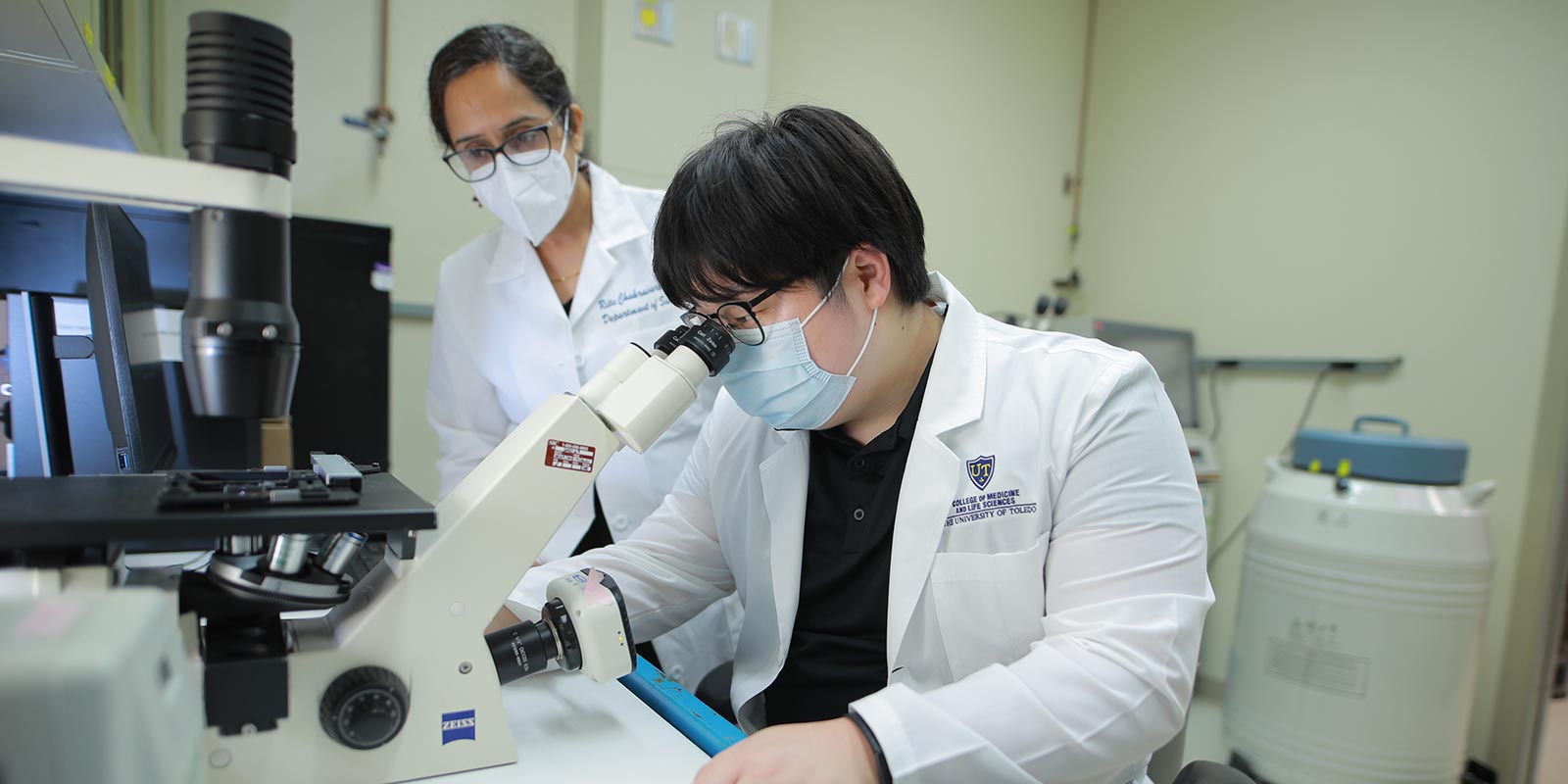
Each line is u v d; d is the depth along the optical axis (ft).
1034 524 2.79
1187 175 10.12
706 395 5.09
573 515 4.92
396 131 7.02
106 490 2.17
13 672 1.25
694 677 4.94
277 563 2.02
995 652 2.86
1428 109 7.95
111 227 2.87
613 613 2.48
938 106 10.14
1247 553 7.47
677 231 2.61
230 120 1.81
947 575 2.87
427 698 2.19
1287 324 9.09
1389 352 8.25
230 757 1.96
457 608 2.22
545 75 4.46
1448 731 6.53
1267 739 7.11
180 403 3.95
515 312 5.04
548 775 2.25
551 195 4.59
